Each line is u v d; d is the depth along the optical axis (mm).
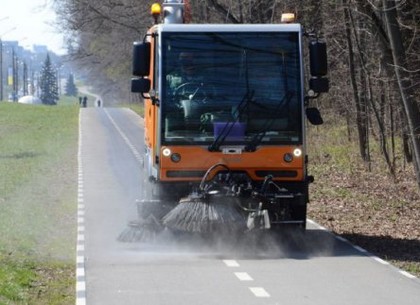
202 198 34562
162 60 35594
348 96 87562
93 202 53438
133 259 33938
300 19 82312
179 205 34781
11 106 191250
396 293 27797
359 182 65938
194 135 35406
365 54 72500
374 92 74812
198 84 35656
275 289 28344
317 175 71500
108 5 122562
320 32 82875
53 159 84500
